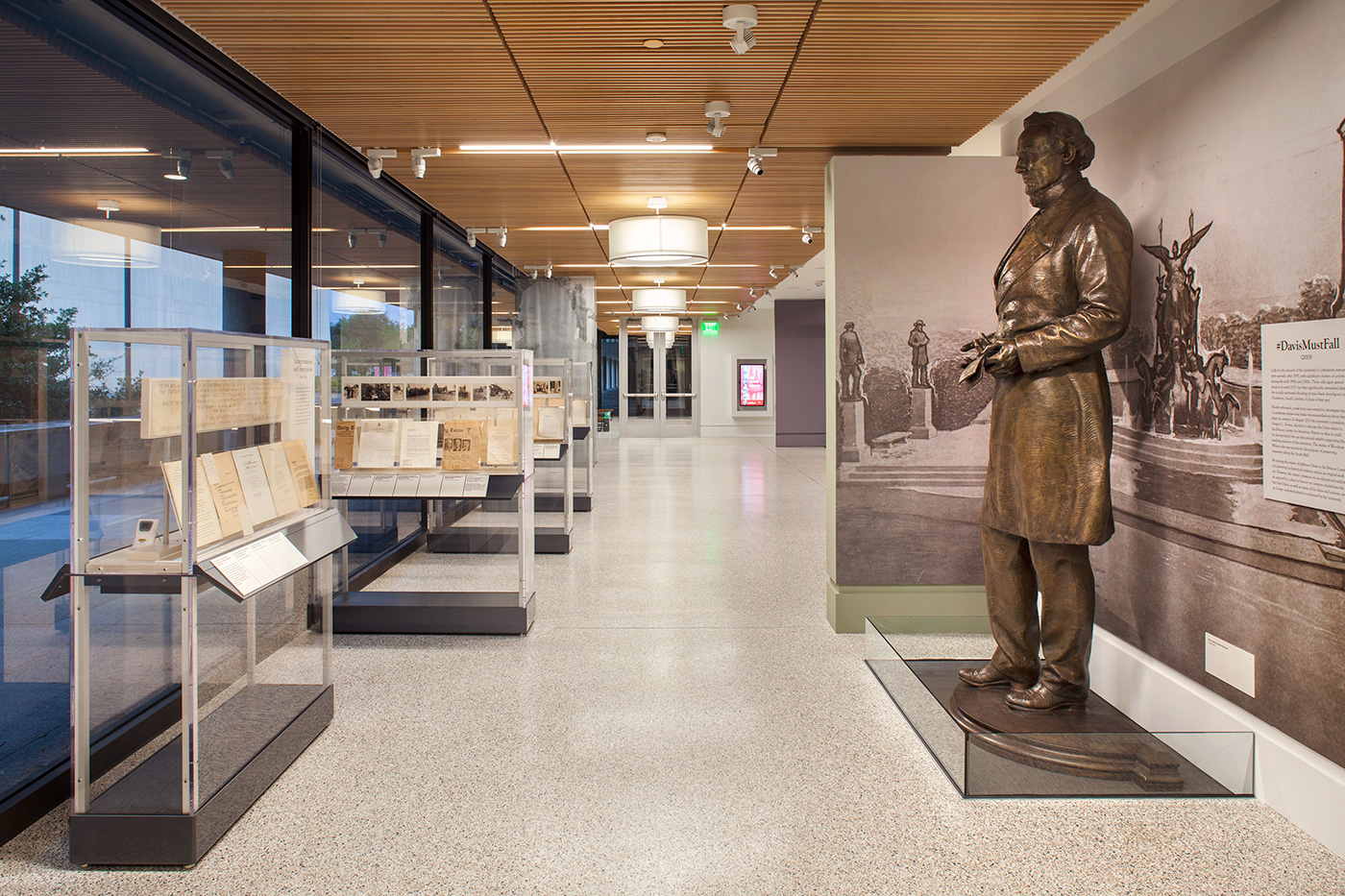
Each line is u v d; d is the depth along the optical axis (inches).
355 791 117.9
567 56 151.9
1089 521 125.3
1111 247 125.6
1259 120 112.1
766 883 95.5
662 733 138.1
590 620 205.8
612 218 309.4
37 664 113.0
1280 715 110.4
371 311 255.1
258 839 105.2
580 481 474.9
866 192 190.2
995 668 143.1
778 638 191.2
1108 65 154.2
